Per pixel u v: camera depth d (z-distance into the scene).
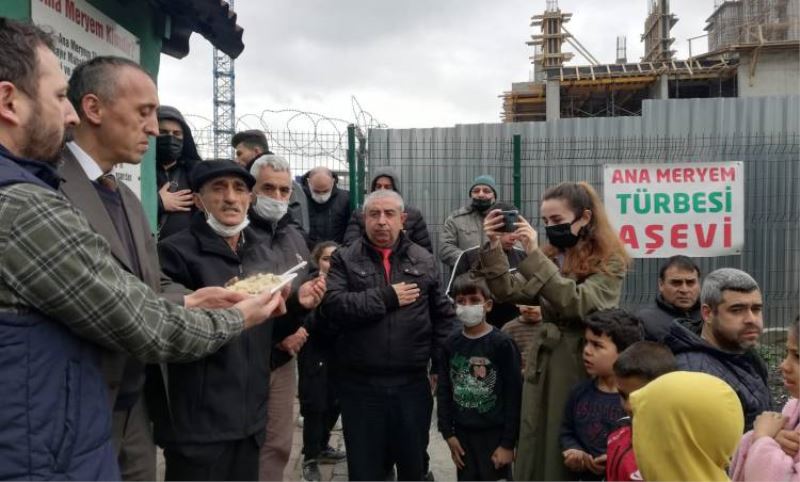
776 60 16.36
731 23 18.25
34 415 1.45
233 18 4.68
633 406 1.87
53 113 1.66
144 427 2.44
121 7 4.17
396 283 3.45
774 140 7.82
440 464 4.75
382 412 3.38
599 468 2.78
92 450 1.56
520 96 18.72
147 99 2.15
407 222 5.85
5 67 1.58
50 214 1.49
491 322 4.80
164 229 3.98
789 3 16.75
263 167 3.29
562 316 2.95
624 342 2.81
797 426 2.20
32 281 1.46
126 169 4.02
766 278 7.90
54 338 1.51
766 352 7.03
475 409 3.52
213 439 2.49
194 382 2.48
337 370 3.53
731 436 1.72
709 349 2.73
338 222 6.72
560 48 21.45
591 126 7.85
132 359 2.19
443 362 3.66
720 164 7.15
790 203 7.86
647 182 7.20
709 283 2.82
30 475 1.44
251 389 2.60
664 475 1.73
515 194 6.84
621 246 3.07
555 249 3.32
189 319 1.73
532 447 3.05
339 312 3.32
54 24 3.18
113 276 1.57
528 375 3.11
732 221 7.18
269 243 3.22
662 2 19.66
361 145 7.70
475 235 5.91
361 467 3.37
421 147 7.95
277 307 2.14
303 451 4.57
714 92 17.97
